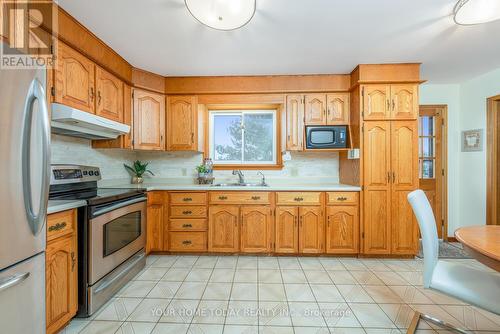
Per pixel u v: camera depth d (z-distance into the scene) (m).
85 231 1.62
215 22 1.62
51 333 1.36
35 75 1.10
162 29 1.90
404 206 2.59
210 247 2.71
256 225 2.70
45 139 1.15
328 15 1.72
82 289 1.62
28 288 1.12
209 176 3.12
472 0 1.51
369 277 2.22
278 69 2.70
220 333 1.48
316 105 2.86
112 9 1.65
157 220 2.72
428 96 3.25
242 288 2.02
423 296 1.90
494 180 2.84
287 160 3.15
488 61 2.52
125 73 2.48
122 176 3.01
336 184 3.00
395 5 1.62
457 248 2.98
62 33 1.66
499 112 2.81
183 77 2.90
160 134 2.89
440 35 2.00
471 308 1.74
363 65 2.56
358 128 2.63
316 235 2.66
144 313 1.68
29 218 1.09
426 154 3.28
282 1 1.57
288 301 1.83
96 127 2.01
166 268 2.41
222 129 3.38
